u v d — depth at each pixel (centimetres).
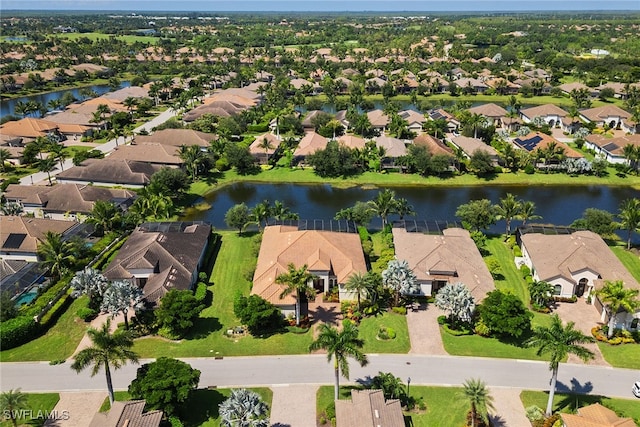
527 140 15512
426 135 15400
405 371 6438
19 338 6856
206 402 5891
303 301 7956
